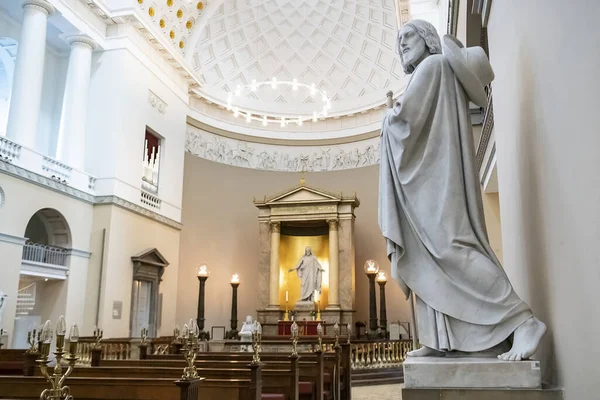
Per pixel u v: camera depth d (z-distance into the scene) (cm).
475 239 314
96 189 1474
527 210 367
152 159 1681
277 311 1762
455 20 819
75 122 1462
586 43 207
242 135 2116
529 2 317
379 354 1346
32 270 1254
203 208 1972
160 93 1730
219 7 1997
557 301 285
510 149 432
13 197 1208
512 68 396
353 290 1775
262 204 1859
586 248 223
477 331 301
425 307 319
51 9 1385
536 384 272
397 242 322
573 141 235
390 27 1980
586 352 231
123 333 1473
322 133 2152
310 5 2111
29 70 1329
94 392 474
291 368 639
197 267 1914
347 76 2147
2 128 1666
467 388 277
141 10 1583
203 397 498
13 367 926
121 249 1488
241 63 2148
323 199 1809
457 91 336
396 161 332
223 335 1897
